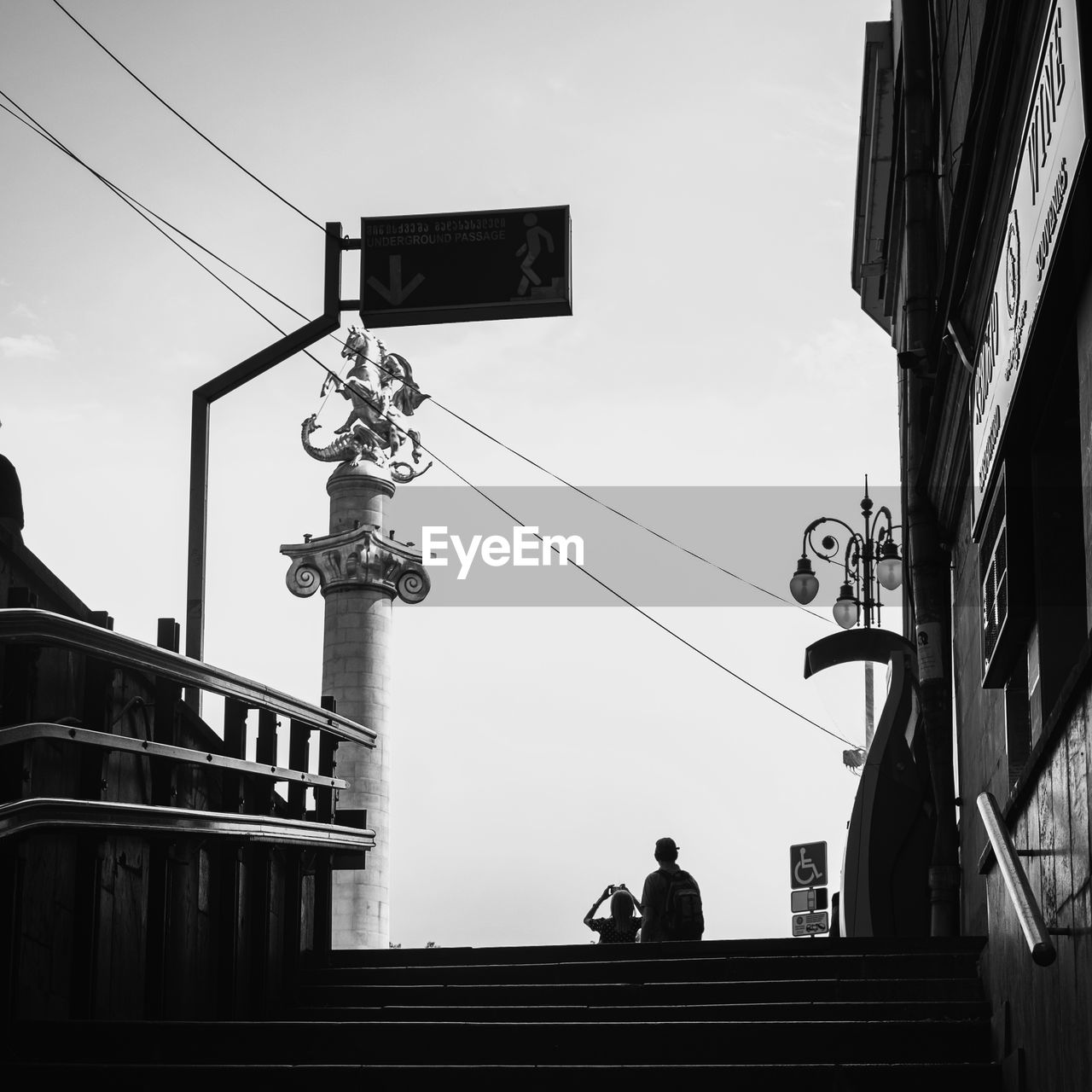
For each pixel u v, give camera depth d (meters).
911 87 13.69
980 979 9.80
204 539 15.98
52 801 8.76
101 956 9.84
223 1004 10.93
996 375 8.35
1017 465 8.26
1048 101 6.52
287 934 11.80
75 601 9.91
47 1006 9.35
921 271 13.50
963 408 10.74
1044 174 6.65
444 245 17.17
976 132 8.75
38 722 9.32
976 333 9.37
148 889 10.37
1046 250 6.62
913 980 9.88
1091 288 6.38
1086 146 5.75
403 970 11.64
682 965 10.89
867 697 16.12
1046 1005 6.80
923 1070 8.23
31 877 9.22
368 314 16.95
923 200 13.60
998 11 7.20
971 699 12.23
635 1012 9.95
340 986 11.55
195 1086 8.50
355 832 12.84
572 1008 10.10
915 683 14.38
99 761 9.61
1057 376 7.47
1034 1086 7.19
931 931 13.59
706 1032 9.17
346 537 29.00
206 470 16.20
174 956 10.55
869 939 10.95
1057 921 6.46
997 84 7.39
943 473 12.41
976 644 11.54
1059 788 6.32
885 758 14.12
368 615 29.09
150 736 10.70
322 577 29.20
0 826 8.27
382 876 27.91
